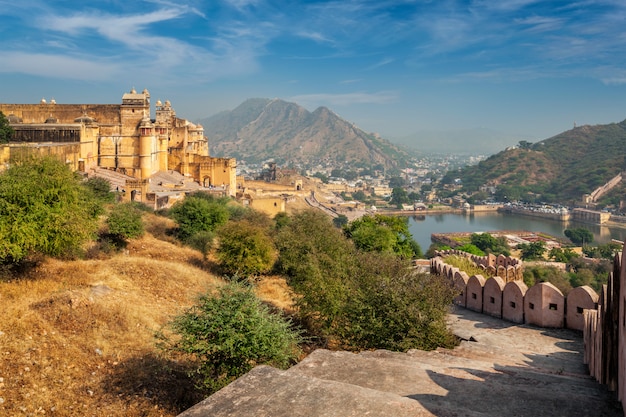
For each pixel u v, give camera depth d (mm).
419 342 17453
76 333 18312
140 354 18125
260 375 7555
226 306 16281
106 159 73500
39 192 22844
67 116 74188
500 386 9094
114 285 25031
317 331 26156
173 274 30469
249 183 140375
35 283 22141
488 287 24703
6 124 59281
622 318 8586
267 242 37094
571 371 14344
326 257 28344
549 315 21188
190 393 15977
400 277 20641
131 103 73688
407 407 6582
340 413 6398
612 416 7965
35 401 13914
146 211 52281
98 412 14242
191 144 98062
